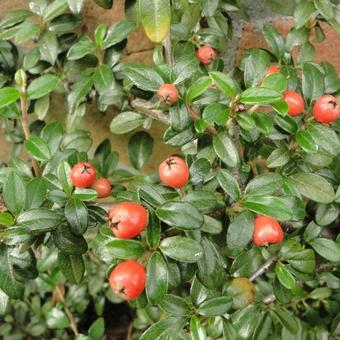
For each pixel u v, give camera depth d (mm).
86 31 365
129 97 324
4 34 331
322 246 285
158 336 265
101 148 346
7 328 407
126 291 244
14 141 359
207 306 266
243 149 302
